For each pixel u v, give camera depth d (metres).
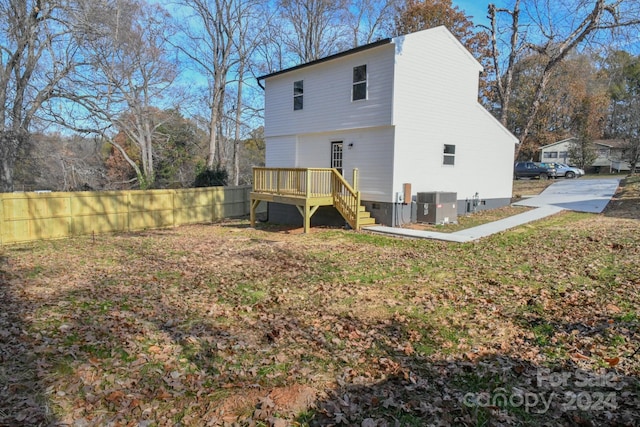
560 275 6.96
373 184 14.30
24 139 17.25
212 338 4.76
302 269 8.19
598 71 36.03
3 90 16.42
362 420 3.10
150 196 16.09
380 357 4.21
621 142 35.44
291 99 17.17
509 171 18.41
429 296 6.17
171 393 3.56
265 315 5.55
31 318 5.40
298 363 4.12
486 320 5.12
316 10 28.64
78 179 20.02
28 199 12.56
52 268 8.59
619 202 17.23
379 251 9.95
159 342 4.66
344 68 14.79
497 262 8.21
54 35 17.73
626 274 6.76
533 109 23.06
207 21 26.02
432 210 13.89
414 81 13.84
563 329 4.72
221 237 13.08
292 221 16.91
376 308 5.73
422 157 14.48
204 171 22.41
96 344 4.56
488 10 23.98
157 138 27.64
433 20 30.42
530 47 23.06
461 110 15.76
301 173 14.61
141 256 9.87
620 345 4.20
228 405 3.35
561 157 40.47
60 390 3.60
